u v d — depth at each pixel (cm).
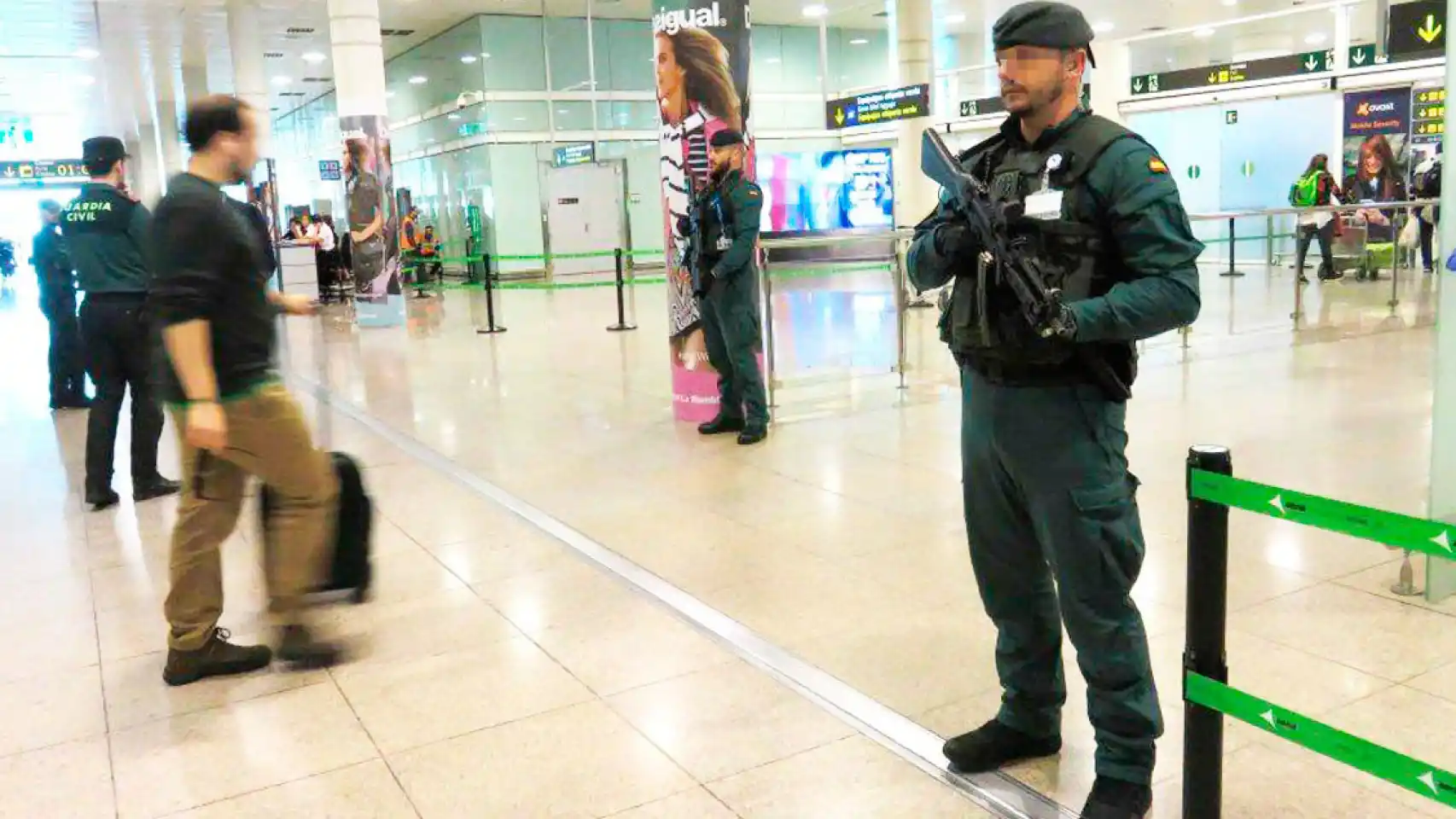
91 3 1553
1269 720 188
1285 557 396
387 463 616
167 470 627
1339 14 1467
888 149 1552
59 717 319
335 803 266
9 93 2400
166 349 309
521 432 688
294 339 1290
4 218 3706
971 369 239
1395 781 170
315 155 3123
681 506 505
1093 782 254
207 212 303
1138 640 233
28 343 1373
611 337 1162
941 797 254
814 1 1980
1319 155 1295
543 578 418
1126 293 209
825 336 1069
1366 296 1146
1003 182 230
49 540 495
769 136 2378
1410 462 511
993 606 257
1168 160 1758
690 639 353
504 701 316
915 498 499
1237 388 708
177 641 337
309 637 349
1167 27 2038
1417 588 362
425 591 408
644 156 2322
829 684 315
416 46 2436
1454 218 323
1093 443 224
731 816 251
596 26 2230
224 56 2139
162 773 284
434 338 1229
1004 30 220
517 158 2184
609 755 282
